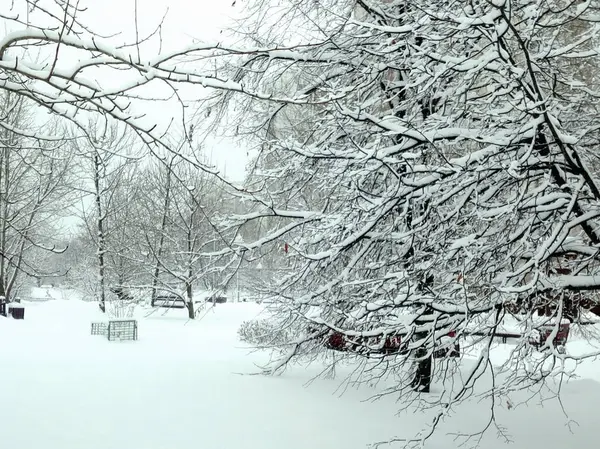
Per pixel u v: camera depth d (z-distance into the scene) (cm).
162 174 2869
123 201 3133
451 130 715
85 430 793
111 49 503
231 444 748
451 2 718
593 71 895
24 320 2208
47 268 4016
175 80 528
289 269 1094
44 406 910
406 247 881
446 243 778
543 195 774
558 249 738
